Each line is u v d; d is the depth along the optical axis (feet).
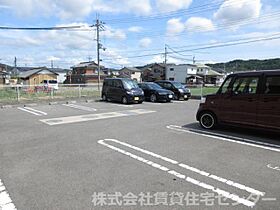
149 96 51.21
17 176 12.23
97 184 11.35
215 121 22.43
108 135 20.80
